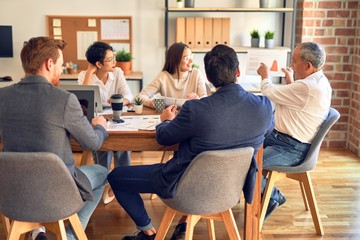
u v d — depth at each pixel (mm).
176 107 2865
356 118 4566
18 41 4879
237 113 2098
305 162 2848
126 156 3449
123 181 2486
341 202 3471
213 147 2123
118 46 4961
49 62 2051
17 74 4941
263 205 2859
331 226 3107
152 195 3514
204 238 2941
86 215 2449
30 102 2010
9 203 2070
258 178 2580
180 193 2191
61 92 2035
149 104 3084
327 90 2855
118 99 2672
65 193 2072
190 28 4703
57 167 1978
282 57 4379
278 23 5004
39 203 2057
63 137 2061
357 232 3033
